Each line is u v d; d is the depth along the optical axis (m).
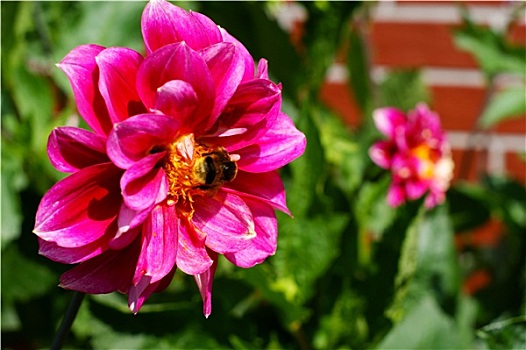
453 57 1.35
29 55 0.85
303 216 0.71
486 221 1.01
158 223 0.53
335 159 0.84
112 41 0.79
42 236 0.51
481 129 1.07
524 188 1.06
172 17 0.52
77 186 0.52
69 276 0.52
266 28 0.78
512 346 0.66
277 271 0.72
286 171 0.74
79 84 0.52
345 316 0.75
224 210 0.54
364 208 0.82
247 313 0.76
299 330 0.74
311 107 0.75
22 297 0.76
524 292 0.93
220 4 0.78
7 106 0.78
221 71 0.53
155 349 0.68
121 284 0.53
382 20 1.35
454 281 0.81
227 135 0.54
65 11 0.80
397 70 1.00
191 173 0.54
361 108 0.94
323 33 0.79
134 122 0.51
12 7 0.76
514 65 0.93
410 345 0.70
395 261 0.75
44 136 0.75
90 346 0.75
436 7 1.34
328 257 0.71
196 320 0.69
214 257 0.54
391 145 0.85
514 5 1.05
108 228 0.52
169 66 0.52
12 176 0.73
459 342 0.71
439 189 0.83
